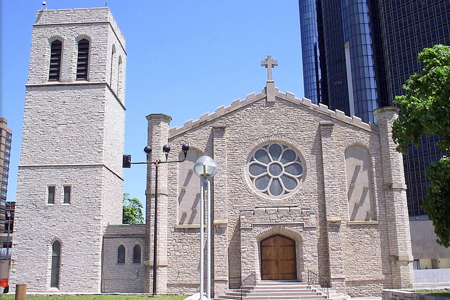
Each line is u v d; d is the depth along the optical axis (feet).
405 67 342.64
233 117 117.50
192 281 108.06
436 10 332.60
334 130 116.06
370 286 107.55
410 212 319.27
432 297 76.07
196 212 112.16
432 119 71.51
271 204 111.65
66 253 114.83
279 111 117.50
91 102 125.49
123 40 149.48
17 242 116.26
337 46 429.79
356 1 395.34
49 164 121.08
